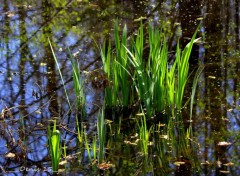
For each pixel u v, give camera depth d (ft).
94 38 29.63
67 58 26.91
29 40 29.60
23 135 19.22
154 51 20.63
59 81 24.23
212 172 17.19
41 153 18.61
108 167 17.54
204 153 18.38
